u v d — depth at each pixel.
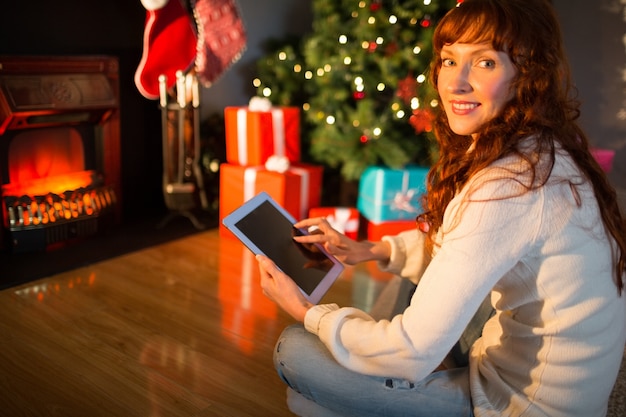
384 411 0.97
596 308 0.84
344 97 2.65
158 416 1.33
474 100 0.86
